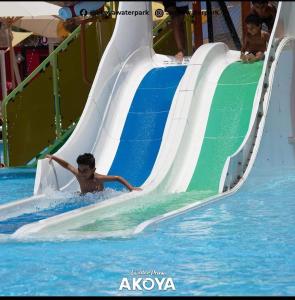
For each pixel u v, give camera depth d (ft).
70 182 87.61
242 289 40.91
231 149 87.61
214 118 93.15
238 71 101.76
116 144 94.27
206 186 83.05
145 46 108.37
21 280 43.83
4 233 61.00
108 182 87.30
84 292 40.78
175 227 60.54
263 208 69.87
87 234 57.41
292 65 99.40
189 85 95.91
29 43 224.33
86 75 111.24
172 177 84.79
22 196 94.32
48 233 57.98
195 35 134.21
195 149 89.35
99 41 123.95
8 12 139.03
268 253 50.24
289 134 96.63
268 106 91.50
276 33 97.96
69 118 124.06
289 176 92.73
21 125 124.98
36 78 123.85
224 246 52.75
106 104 96.99
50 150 123.03
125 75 102.89
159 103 98.68
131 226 61.31
